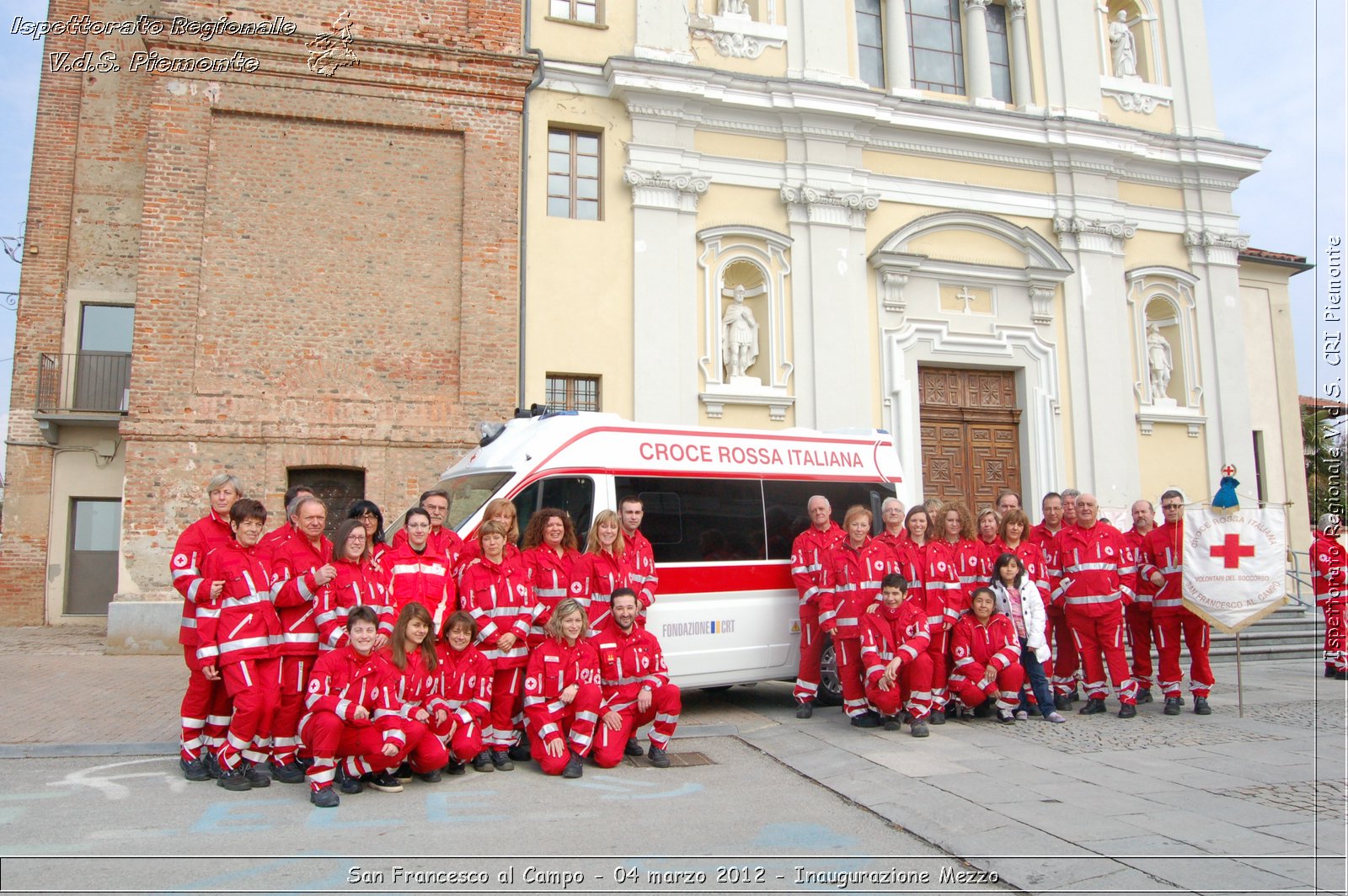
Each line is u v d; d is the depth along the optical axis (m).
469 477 8.91
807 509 9.69
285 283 13.03
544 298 14.18
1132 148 17.61
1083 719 8.69
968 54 17.59
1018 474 16.84
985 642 8.46
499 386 13.56
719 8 15.99
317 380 12.98
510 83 14.14
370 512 6.82
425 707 6.48
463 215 13.77
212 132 13.04
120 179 16.02
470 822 5.56
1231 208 18.41
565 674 6.88
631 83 14.63
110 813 5.66
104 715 8.41
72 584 15.59
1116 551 9.08
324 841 5.17
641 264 14.62
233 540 6.55
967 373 16.83
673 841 5.24
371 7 13.80
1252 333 19.42
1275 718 8.73
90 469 15.62
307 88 13.32
